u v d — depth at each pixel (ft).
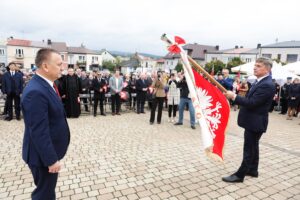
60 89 27.17
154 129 23.11
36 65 6.77
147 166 13.91
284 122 29.94
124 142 18.53
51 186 7.22
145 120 27.58
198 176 12.73
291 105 31.55
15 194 10.37
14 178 11.89
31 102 6.28
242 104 10.93
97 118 28.02
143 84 31.60
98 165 13.85
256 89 11.05
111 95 30.04
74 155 15.39
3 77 24.41
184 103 24.64
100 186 11.33
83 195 10.46
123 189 11.10
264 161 15.19
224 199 10.47
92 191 10.84
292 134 22.99
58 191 10.76
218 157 10.23
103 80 29.60
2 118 25.99
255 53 144.97
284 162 15.08
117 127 23.58
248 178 12.62
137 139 19.47
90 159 14.76
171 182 11.96
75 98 27.58
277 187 11.69
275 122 29.71
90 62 192.34
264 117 11.35
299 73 37.65
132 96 34.14
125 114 31.32
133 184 11.63
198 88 10.82
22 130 21.16
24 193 10.47
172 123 26.18
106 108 35.55
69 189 10.96
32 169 7.04
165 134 21.27
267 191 11.27
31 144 6.79
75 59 187.62
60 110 7.11
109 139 19.25
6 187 10.98
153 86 25.44
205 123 9.48
